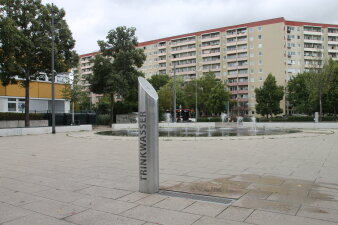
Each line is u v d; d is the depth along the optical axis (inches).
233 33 3622.0
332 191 212.2
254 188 222.1
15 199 200.5
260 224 149.5
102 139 682.8
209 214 164.9
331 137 655.1
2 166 332.2
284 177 260.2
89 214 168.6
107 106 1711.4
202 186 229.5
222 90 2738.7
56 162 358.3
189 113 2479.1
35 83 1428.4
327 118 1417.3
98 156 407.5
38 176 276.4
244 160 355.6
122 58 1277.1
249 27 3501.5
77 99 1386.6
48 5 970.1
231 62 3659.0
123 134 847.7
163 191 216.1
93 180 257.3
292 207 175.9
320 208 173.9
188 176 267.9
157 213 168.1
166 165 326.0
